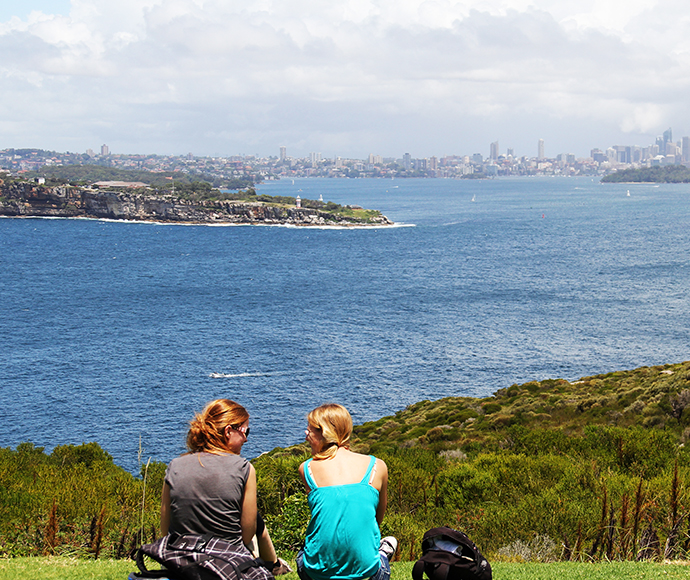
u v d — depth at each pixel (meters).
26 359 79.44
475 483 16.33
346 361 77.00
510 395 55.25
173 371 73.44
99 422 57.41
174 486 4.32
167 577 4.09
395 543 5.23
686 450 21.27
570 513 12.44
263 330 95.31
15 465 23.67
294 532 9.77
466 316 102.56
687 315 99.12
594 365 74.00
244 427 4.68
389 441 43.03
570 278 137.88
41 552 10.12
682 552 9.09
